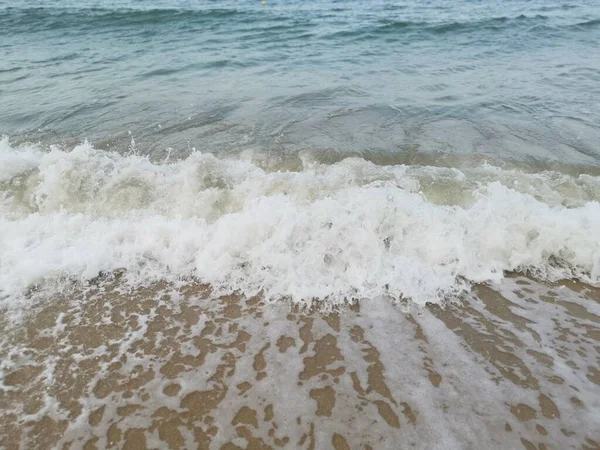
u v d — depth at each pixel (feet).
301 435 6.68
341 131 17.66
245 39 38.96
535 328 8.77
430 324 8.90
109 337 8.57
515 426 6.79
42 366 7.89
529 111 19.72
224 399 7.29
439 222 11.03
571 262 10.50
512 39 37.76
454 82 24.64
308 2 69.15
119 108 20.33
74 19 45.39
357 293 9.71
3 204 12.67
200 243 10.89
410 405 7.14
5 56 30.73
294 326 8.87
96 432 6.73
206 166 13.84
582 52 32.12
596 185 13.32
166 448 6.50
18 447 6.50
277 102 21.08
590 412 7.02
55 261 10.38
